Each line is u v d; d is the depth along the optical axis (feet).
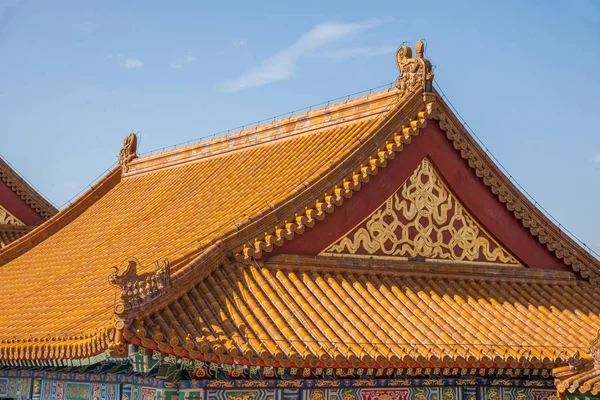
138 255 81.20
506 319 74.43
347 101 89.56
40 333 68.03
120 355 55.31
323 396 67.97
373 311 69.36
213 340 58.85
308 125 93.91
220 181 96.84
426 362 64.23
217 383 64.49
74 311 71.31
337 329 65.36
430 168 79.46
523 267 83.41
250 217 70.85
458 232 80.12
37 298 84.74
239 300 65.31
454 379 73.36
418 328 68.95
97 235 103.60
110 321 56.44
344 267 73.05
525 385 76.02
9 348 68.80
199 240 72.28
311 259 71.82
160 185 111.34
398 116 78.02
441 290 75.41
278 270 70.23
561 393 65.57
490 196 81.76
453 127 80.18
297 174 82.38
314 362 60.85
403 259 76.54
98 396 74.28
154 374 62.18
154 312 58.49
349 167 75.05
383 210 76.43
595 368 64.85
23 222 144.87
